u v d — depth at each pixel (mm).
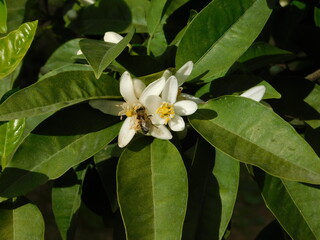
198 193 334
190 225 332
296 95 370
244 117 314
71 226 376
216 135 312
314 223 322
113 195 348
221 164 336
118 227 371
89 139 325
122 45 319
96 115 331
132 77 344
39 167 318
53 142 323
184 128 337
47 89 314
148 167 313
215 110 322
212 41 348
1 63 332
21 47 333
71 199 379
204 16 345
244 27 347
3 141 336
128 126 320
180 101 320
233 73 367
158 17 368
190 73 338
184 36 345
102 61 311
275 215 324
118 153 348
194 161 337
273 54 388
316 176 292
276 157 301
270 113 309
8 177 314
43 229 322
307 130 352
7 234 319
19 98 308
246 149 305
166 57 370
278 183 330
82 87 321
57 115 327
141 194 305
